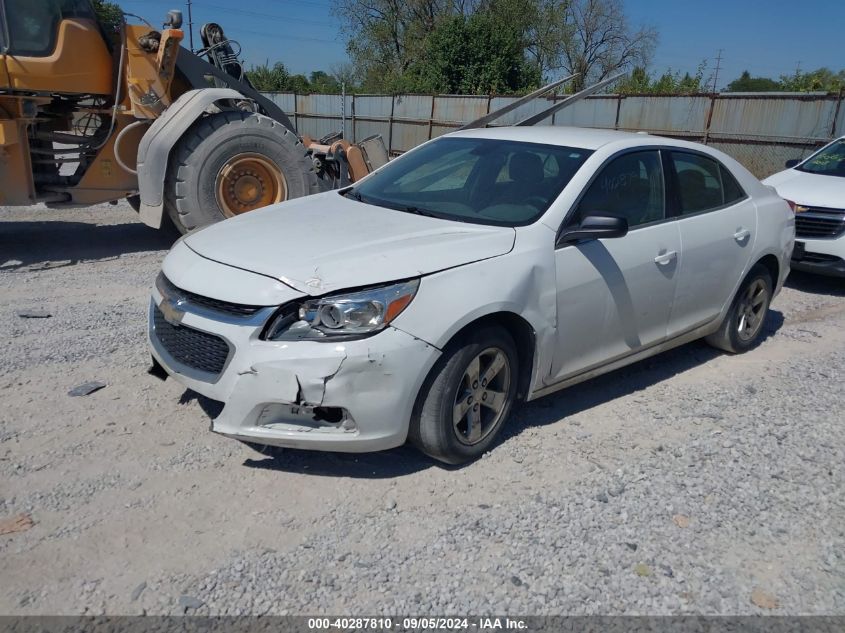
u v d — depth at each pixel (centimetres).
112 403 433
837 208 762
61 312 597
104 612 272
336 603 282
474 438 382
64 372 474
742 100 1652
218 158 834
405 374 340
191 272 373
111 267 774
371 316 336
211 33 1011
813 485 377
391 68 4434
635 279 441
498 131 507
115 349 517
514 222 407
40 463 367
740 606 290
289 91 2722
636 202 458
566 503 352
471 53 2998
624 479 376
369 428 341
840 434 434
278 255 366
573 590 294
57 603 276
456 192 452
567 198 416
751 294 562
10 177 802
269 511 338
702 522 342
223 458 379
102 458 374
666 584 300
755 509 354
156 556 304
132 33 817
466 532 328
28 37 766
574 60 4434
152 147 801
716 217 510
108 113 849
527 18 4103
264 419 340
